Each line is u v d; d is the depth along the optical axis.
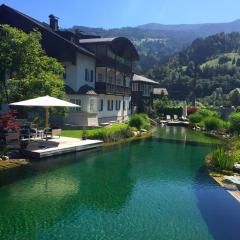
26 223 11.12
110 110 47.47
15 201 13.01
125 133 32.66
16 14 38.88
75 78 38.00
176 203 13.70
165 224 11.53
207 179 17.62
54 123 35.34
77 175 17.23
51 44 37.78
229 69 140.00
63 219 11.56
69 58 37.41
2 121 18.81
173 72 139.88
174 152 25.89
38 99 21.56
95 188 15.24
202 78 138.12
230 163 19.92
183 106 64.25
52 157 20.64
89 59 41.19
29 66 26.12
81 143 24.06
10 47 25.64
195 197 14.58
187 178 17.77
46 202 13.06
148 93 68.25
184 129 47.16
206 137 37.12
